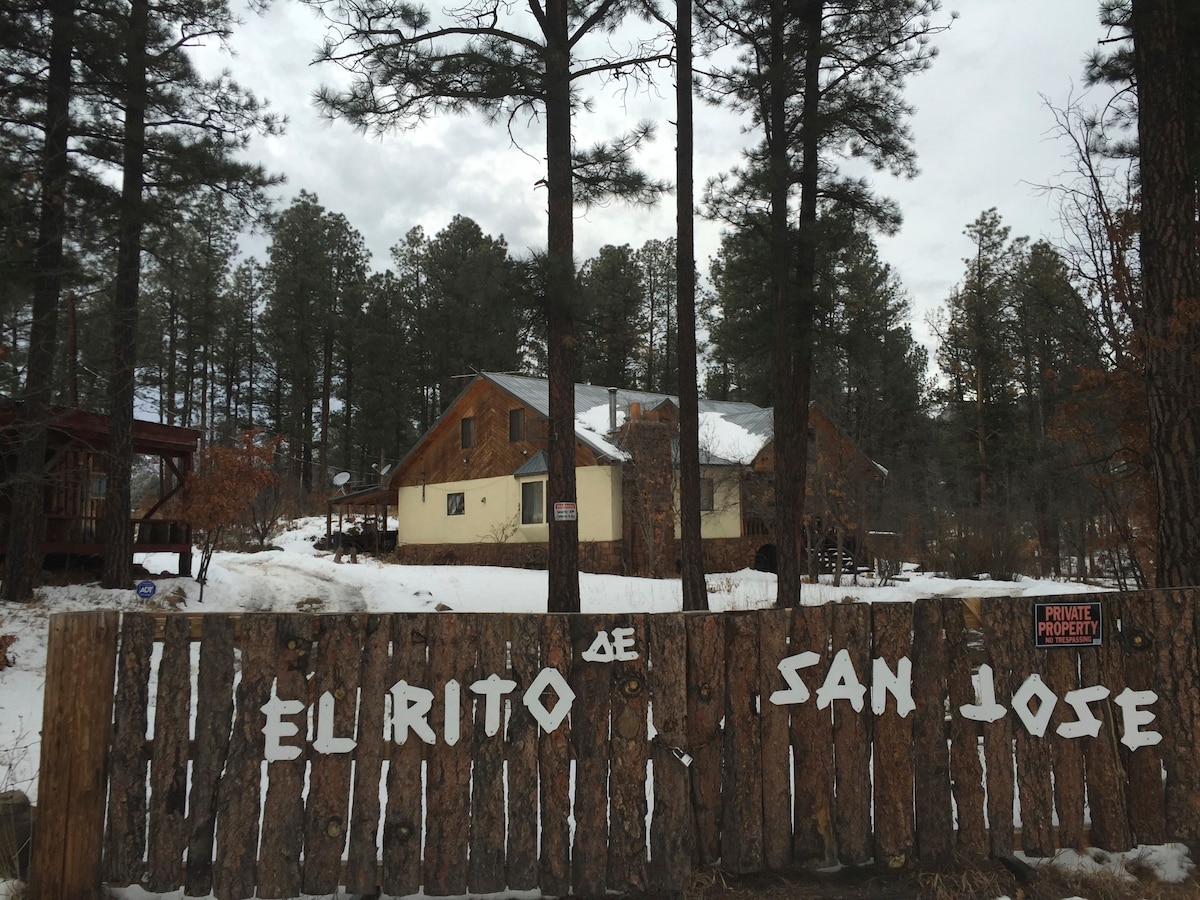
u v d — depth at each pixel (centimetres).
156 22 1302
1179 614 421
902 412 3684
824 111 1397
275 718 370
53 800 358
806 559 2388
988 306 3566
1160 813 410
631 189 1251
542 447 2495
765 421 2806
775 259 1384
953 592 1683
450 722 377
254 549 2992
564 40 1187
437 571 2131
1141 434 786
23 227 1091
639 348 4922
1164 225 668
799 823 398
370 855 368
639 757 383
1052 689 414
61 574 1369
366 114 1109
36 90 1225
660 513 2148
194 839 362
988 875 396
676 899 375
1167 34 682
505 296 1156
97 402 1436
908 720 406
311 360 4769
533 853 374
